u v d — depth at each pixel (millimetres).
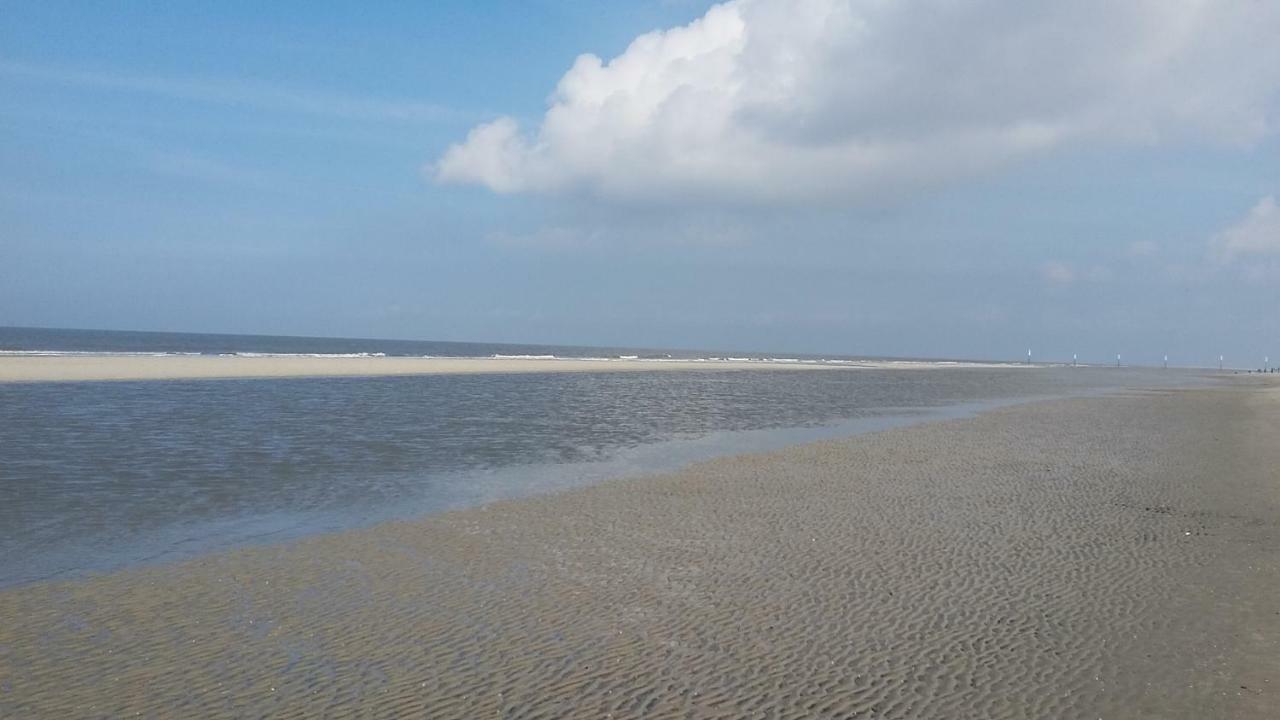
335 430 23625
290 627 8070
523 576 9961
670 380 59500
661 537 12008
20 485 14578
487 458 19750
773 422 30484
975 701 6605
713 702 6559
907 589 9594
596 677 7008
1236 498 15570
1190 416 35188
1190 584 9883
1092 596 9383
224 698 6453
